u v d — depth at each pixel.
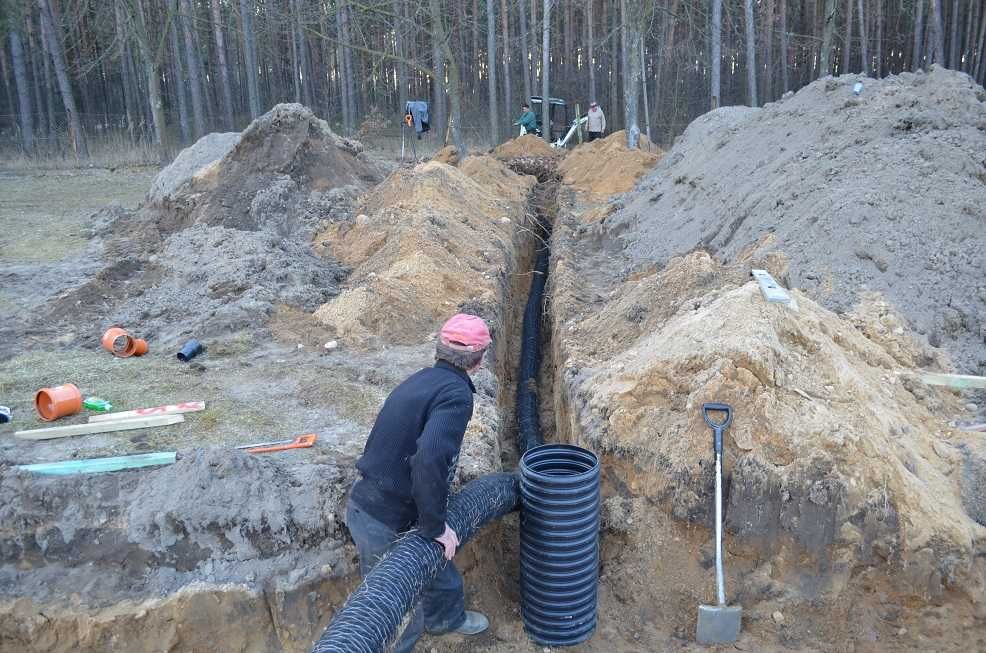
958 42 28.16
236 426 4.92
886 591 3.87
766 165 9.04
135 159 21.27
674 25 27.39
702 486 4.14
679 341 4.72
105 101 34.19
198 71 27.56
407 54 27.34
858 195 6.89
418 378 3.21
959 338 5.83
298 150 11.28
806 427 4.11
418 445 2.99
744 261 6.68
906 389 5.08
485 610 4.06
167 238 10.13
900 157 7.29
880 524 3.88
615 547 4.30
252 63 24.27
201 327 6.80
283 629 3.74
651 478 4.32
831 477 3.93
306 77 28.89
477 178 13.85
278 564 3.83
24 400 5.33
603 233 11.29
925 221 6.51
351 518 3.34
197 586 3.73
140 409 5.14
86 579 3.78
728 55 29.92
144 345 6.31
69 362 6.12
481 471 4.34
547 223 13.82
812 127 8.98
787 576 3.97
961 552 3.80
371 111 29.80
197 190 11.29
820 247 6.67
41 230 11.66
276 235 9.55
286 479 4.08
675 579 4.08
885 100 8.52
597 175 15.12
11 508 3.90
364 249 9.14
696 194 10.20
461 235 9.33
